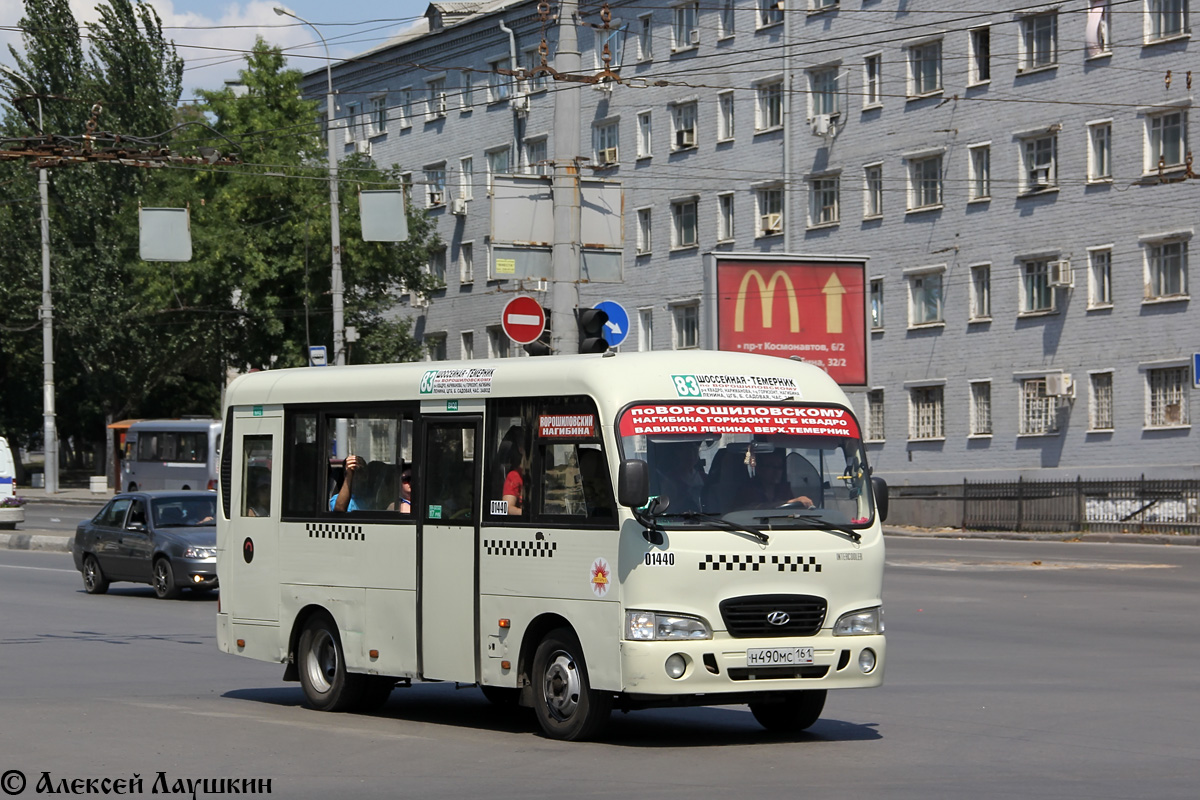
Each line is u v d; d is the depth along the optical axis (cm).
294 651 1486
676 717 1384
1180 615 2288
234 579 1552
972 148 5556
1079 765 1098
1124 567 3250
